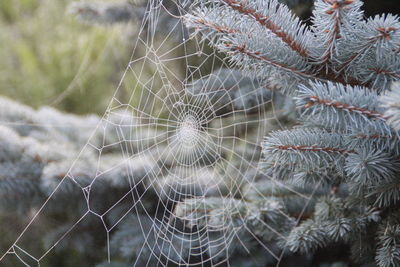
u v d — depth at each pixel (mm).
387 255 852
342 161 833
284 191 1071
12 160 1188
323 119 792
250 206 1036
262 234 1034
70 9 1283
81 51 2844
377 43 768
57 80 2863
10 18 3184
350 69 815
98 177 1163
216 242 1114
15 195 1180
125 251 1100
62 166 1149
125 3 1271
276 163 869
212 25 813
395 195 848
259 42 806
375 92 792
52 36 3061
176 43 1239
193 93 1105
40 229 1614
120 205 1247
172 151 1288
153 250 1104
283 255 1121
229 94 1116
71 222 1391
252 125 1296
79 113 2727
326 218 940
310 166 856
